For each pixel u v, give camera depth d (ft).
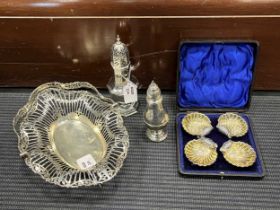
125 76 2.85
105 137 2.65
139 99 3.14
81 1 2.61
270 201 2.44
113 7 2.61
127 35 2.78
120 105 3.00
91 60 3.01
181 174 2.56
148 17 2.65
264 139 2.80
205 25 2.68
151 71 3.03
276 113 2.97
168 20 2.65
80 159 2.49
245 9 2.56
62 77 3.18
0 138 2.92
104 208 2.46
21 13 2.68
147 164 2.68
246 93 2.94
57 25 2.74
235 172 2.52
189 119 2.82
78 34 2.80
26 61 3.04
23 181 2.62
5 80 3.22
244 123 2.79
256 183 2.53
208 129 2.72
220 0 2.54
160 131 2.81
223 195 2.48
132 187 2.56
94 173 2.39
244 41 2.72
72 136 2.70
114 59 2.72
